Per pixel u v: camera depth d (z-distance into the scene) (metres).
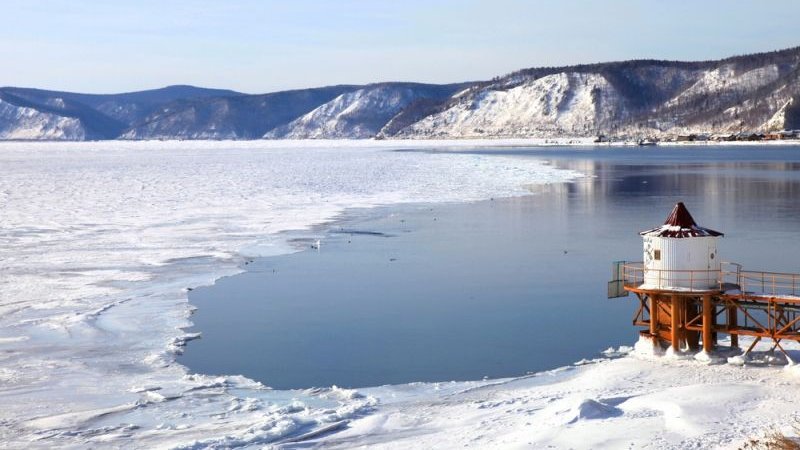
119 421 17.69
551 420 16.39
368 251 40.84
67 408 18.53
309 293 31.30
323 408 18.48
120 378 20.81
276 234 46.25
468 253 40.16
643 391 18.48
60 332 25.14
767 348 21.83
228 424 17.44
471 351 23.41
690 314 21.84
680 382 19.17
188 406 18.69
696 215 54.19
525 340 24.48
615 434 15.25
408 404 18.59
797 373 19.23
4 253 39.31
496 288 31.97
